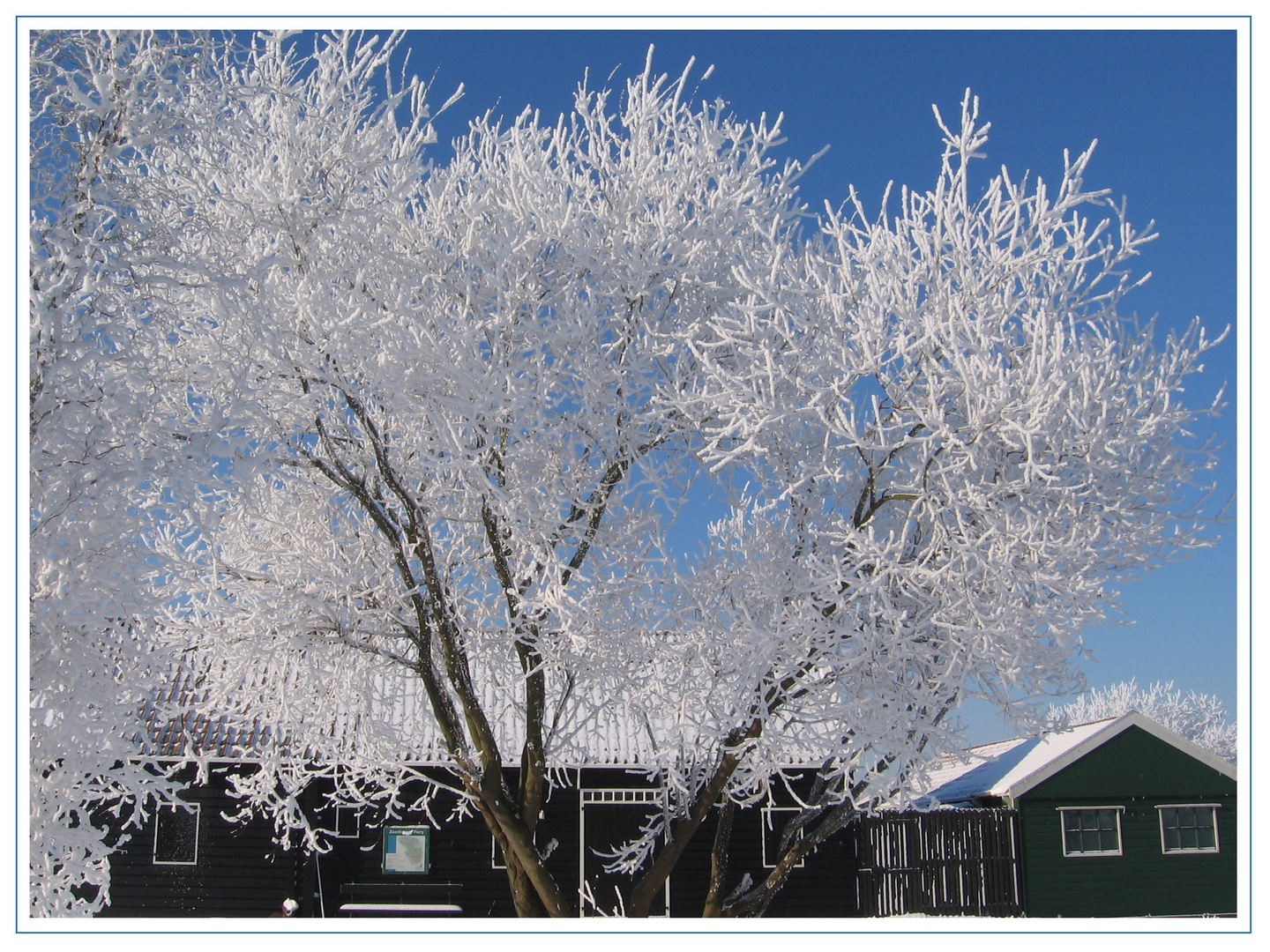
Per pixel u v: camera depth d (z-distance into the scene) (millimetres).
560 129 8109
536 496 7617
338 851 12156
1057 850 14672
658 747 8039
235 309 5812
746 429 6484
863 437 7066
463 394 6777
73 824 6398
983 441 6758
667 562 7379
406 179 7305
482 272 7586
